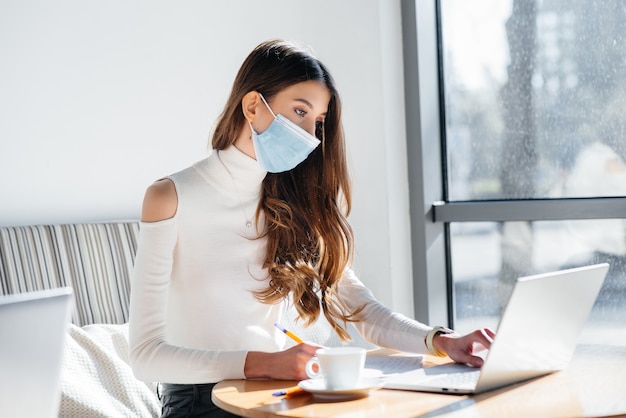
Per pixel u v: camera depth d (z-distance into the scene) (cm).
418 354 162
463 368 143
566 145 262
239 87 167
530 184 269
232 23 277
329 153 177
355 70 275
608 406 112
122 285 230
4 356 88
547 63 264
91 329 208
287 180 176
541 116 266
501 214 266
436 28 282
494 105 274
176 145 265
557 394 121
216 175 166
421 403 117
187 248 162
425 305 277
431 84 279
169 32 264
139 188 258
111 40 253
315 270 176
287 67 162
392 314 172
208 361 143
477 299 279
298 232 173
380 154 271
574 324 138
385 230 272
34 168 238
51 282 217
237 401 123
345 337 179
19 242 215
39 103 239
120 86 254
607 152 254
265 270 169
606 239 254
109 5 253
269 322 169
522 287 119
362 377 133
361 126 275
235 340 161
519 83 269
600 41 254
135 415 191
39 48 240
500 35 272
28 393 91
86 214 247
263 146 161
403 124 278
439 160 282
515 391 124
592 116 256
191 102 268
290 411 114
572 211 255
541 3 263
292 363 137
